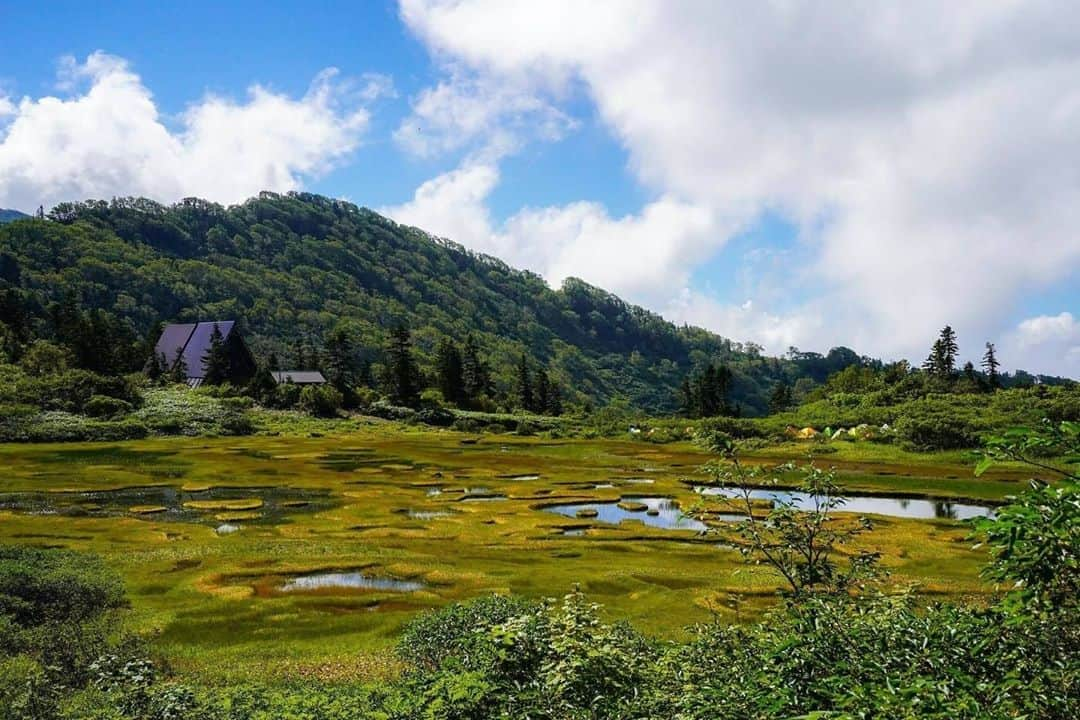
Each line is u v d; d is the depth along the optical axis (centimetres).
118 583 3164
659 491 6812
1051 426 691
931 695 682
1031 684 675
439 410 14025
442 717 1141
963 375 15350
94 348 12962
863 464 8725
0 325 13650
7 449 8331
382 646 2541
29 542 4150
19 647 2191
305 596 3253
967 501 6469
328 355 16775
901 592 1088
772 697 795
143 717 1439
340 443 10425
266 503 5784
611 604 3203
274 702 1520
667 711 1034
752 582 3525
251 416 11975
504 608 1941
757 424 12606
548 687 1076
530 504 6056
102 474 6838
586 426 14100
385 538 4597
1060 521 646
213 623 2828
